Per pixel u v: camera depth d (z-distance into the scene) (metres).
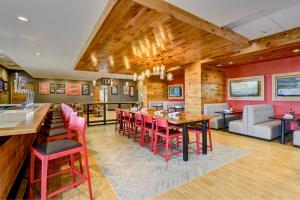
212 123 5.80
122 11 2.31
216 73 6.52
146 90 8.88
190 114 3.89
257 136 4.52
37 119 1.97
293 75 4.92
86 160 1.87
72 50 4.70
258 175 2.49
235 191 2.09
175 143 4.14
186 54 4.69
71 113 2.51
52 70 8.00
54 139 2.38
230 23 3.18
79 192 2.07
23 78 3.79
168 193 2.06
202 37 3.32
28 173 2.53
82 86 12.23
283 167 2.75
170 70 7.22
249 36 3.93
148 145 4.01
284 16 2.97
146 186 2.21
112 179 2.39
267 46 3.94
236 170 2.66
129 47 3.90
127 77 12.02
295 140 3.83
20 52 4.87
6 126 1.51
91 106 10.04
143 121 3.90
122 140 4.46
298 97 4.84
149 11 2.31
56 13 2.67
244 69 6.20
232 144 4.06
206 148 3.39
